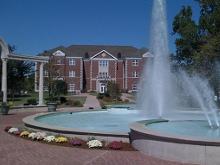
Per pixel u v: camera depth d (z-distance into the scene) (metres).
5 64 32.56
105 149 12.08
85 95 77.12
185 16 42.81
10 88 56.53
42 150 11.90
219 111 25.73
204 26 41.09
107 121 19.52
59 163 10.13
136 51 100.94
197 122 16.50
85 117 21.77
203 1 41.53
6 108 27.41
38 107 34.22
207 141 9.98
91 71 99.06
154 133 11.01
